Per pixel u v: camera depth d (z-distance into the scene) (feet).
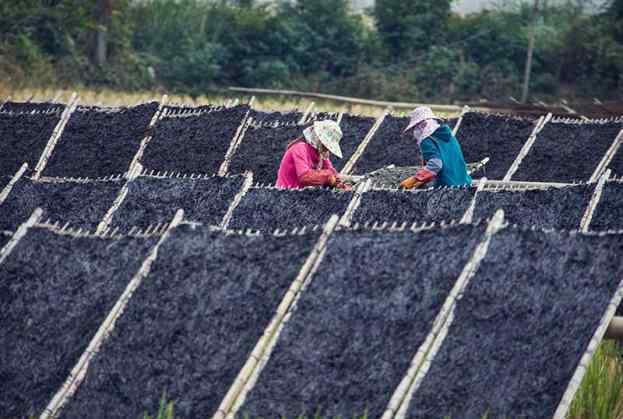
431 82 450.71
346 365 72.23
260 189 106.32
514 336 72.13
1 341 79.20
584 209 106.22
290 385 72.08
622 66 462.19
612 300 71.26
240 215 105.29
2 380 77.46
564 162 161.38
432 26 477.36
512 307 72.90
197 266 78.64
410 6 478.18
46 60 414.82
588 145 162.20
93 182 110.73
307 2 469.57
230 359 73.72
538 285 73.41
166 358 74.90
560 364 70.44
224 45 464.65
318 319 74.38
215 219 104.88
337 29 467.52
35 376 76.84
